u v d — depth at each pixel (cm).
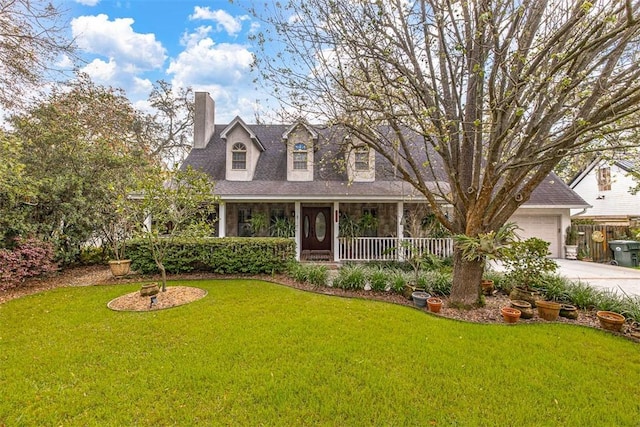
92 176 973
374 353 368
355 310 533
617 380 313
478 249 502
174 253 821
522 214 1347
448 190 1070
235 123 1229
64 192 903
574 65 411
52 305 570
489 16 402
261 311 525
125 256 939
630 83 415
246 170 1233
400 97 545
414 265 688
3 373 324
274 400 277
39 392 290
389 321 479
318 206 1309
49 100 977
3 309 550
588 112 445
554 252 1346
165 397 283
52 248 827
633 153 525
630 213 1517
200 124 1418
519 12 415
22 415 258
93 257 1026
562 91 423
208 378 313
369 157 1188
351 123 575
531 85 432
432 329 445
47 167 898
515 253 569
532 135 458
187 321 475
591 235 1300
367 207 1296
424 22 500
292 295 631
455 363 345
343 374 321
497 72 460
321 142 1273
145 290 601
